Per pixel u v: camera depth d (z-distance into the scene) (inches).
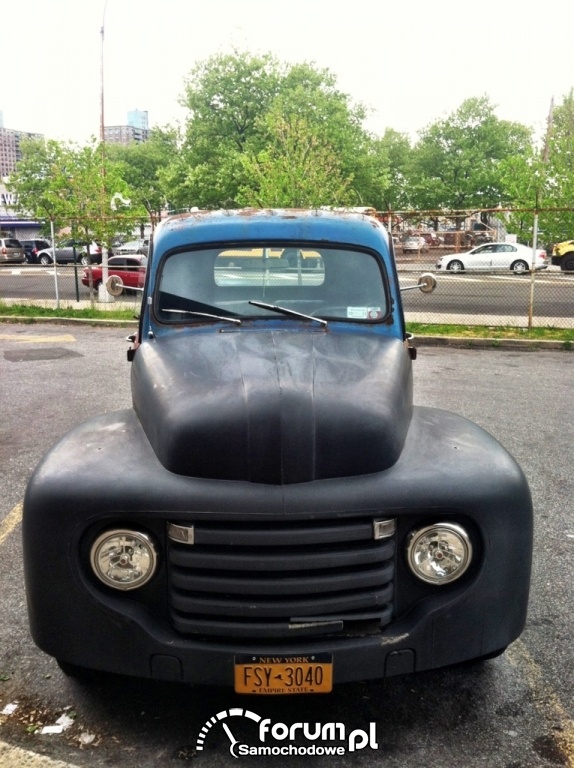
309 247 152.3
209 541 101.4
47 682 130.1
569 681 130.2
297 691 104.6
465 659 108.9
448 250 1175.0
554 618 150.0
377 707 124.5
